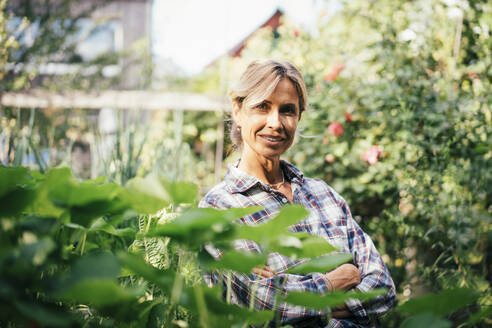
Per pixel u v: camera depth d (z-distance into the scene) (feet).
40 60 12.57
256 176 4.81
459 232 7.20
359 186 8.89
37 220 1.56
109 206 1.61
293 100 4.56
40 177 2.14
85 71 13.98
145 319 1.86
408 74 8.88
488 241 7.79
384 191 8.84
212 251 3.57
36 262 1.36
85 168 9.54
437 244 7.28
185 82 16.29
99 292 1.19
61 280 1.27
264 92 4.42
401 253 8.14
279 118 4.50
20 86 11.59
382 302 4.32
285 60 4.72
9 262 1.26
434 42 9.61
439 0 9.59
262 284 3.82
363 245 4.67
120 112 7.48
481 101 8.06
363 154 8.82
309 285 3.95
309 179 5.08
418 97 8.63
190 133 19.26
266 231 1.52
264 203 4.45
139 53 15.15
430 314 1.51
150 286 2.53
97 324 1.71
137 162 6.90
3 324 1.40
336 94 9.59
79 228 1.77
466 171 7.75
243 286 3.86
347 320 4.13
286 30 12.72
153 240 2.87
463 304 1.61
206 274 3.89
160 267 2.84
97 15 19.84
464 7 9.11
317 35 11.77
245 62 15.62
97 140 7.14
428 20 9.68
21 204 1.50
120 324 1.73
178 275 1.45
